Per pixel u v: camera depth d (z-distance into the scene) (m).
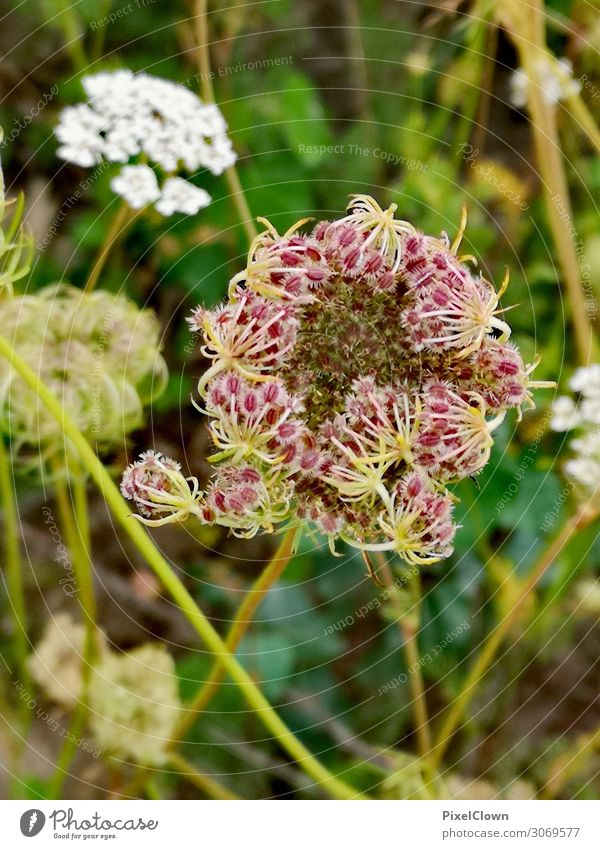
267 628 0.30
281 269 0.21
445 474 0.22
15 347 0.27
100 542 0.32
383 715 0.31
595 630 0.31
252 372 0.21
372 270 0.22
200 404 0.30
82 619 0.31
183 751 0.30
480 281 0.22
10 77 0.33
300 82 0.32
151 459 0.22
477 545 0.30
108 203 0.32
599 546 0.30
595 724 0.31
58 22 0.33
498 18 0.32
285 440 0.21
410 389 0.22
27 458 0.28
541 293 0.32
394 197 0.32
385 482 0.22
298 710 0.30
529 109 0.32
